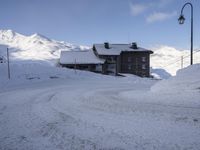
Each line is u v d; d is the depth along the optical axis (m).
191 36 15.42
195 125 5.91
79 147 4.55
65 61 55.66
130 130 5.55
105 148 4.46
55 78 30.44
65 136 5.24
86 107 8.95
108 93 14.43
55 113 7.81
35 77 29.31
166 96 11.21
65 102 10.40
